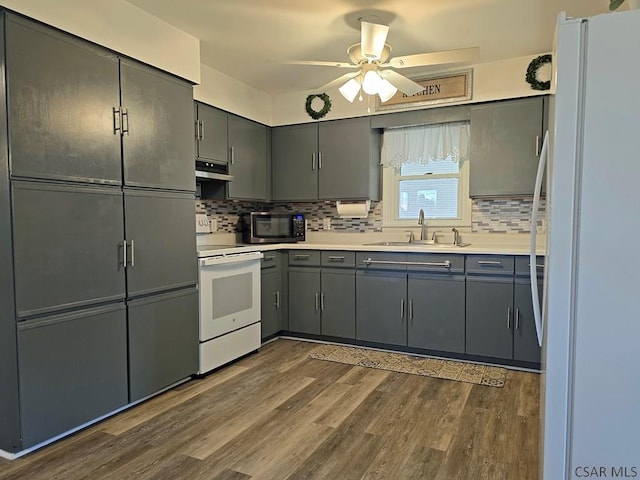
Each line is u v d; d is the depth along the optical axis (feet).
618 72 3.89
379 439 7.29
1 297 6.56
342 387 9.51
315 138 13.87
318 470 6.40
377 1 8.18
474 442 7.16
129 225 8.27
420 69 11.97
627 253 3.93
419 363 11.03
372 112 12.91
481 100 11.61
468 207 12.98
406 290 11.67
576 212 4.05
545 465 4.28
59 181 7.03
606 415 4.05
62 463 6.55
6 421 6.68
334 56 10.94
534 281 5.61
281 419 8.02
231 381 9.91
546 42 10.14
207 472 6.34
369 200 13.55
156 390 8.93
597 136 3.96
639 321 3.92
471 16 8.81
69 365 7.25
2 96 6.32
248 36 9.73
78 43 7.30
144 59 8.51
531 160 11.20
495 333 10.74
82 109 7.38
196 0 8.10
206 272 10.15
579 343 4.09
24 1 6.44
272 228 13.97
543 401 4.75
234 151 12.76
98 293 7.69
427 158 13.08
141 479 6.17
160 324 9.00
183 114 9.58
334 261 12.60
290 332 13.42
